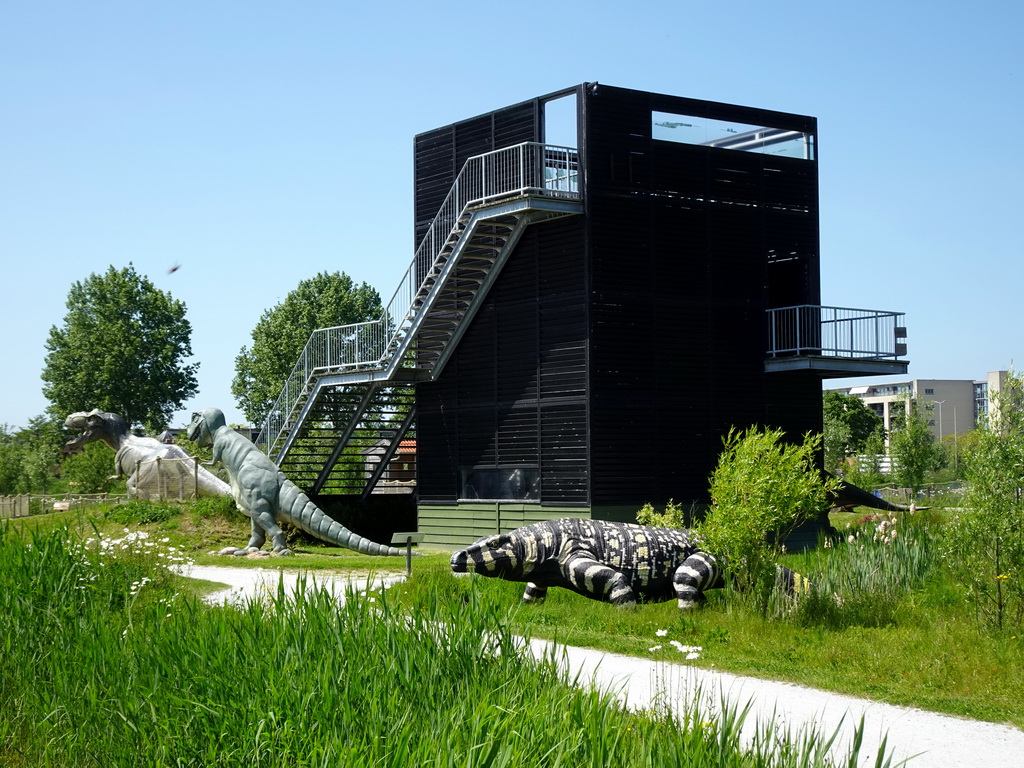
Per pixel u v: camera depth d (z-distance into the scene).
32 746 8.44
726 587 15.17
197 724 7.62
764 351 28.81
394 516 34.47
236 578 20.72
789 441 29.09
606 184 26.52
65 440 73.75
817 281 29.80
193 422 28.50
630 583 15.94
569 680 9.19
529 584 16.55
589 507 25.66
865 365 29.00
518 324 27.64
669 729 6.91
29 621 11.09
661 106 27.62
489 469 28.17
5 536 14.11
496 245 27.91
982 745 8.87
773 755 6.75
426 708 7.57
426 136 30.77
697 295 27.77
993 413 14.02
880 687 10.73
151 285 76.38
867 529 21.50
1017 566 13.27
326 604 9.32
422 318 27.89
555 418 26.62
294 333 70.88
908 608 14.73
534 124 27.58
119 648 9.49
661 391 26.94
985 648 12.23
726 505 14.79
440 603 9.62
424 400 30.08
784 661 11.97
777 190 29.47
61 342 75.62
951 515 15.60
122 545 15.56
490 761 6.54
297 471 33.84
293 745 7.15
